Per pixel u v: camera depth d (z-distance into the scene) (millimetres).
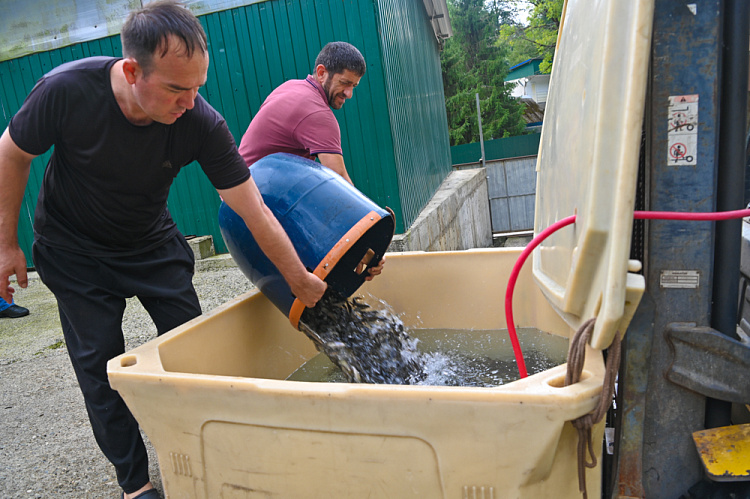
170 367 1423
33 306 4836
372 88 4566
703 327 1062
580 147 1062
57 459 2096
